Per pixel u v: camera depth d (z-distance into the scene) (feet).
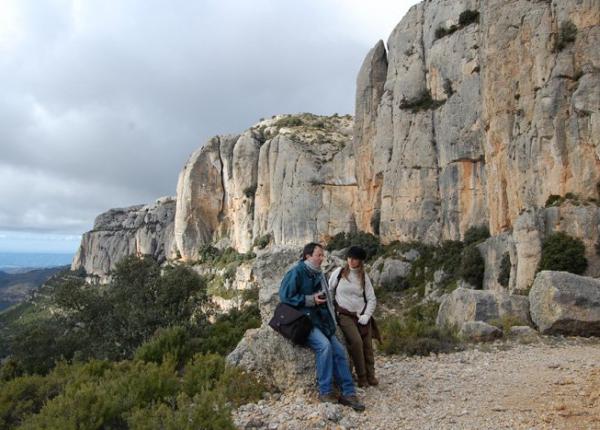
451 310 53.67
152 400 23.48
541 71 104.53
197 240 339.57
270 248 37.24
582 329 43.01
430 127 164.25
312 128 301.43
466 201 148.46
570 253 86.84
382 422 22.16
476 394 25.85
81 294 108.68
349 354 28.04
